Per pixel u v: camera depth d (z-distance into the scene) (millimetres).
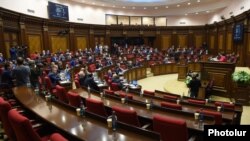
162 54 20172
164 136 3123
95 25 19766
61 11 16359
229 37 17578
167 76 15812
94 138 2734
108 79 9086
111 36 21234
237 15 15148
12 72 6512
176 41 23391
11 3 11609
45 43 14961
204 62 9164
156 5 21297
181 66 13797
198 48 22078
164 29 23141
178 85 12203
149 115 3943
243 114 6766
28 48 13188
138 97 5734
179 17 23438
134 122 3498
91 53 16750
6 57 10734
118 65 13031
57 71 9227
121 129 2996
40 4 14594
